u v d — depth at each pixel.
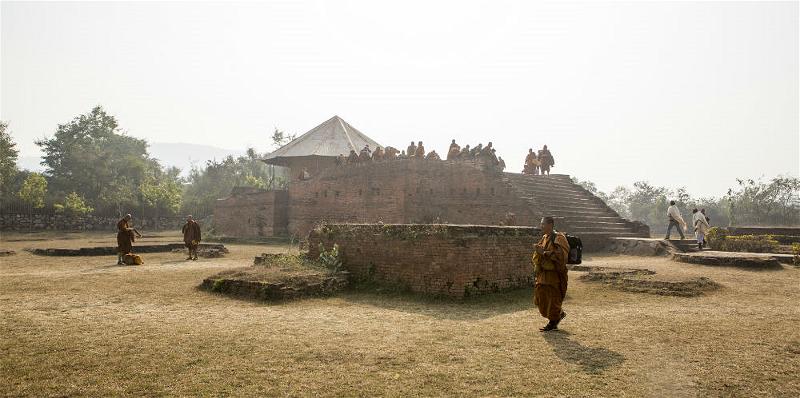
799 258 14.66
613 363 5.13
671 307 8.44
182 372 4.79
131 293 9.63
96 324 6.91
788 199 48.56
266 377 4.65
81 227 42.25
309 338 6.18
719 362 5.18
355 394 4.21
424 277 9.43
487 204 23.02
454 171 24.11
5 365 4.97
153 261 16.89
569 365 5.06
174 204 47.31
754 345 5.87
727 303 8.80
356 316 7.64
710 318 7.46
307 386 4.41
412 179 25.08
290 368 4.94
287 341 6.02
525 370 4.89
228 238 29.09
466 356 5.39
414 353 5.50
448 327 6.87
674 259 16.05
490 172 23.16
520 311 8.12
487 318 7.52
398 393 4.24
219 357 5.30
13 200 40.28
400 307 8.42
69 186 55.47
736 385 4.48
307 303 8.78
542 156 27.55
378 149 27.61
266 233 31.17
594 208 25.38
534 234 10.86
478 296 9.24
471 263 9.20
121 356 5.32
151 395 4.17
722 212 57.69
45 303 8.52
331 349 5.65
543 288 6.67
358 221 27.16
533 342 6.00
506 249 10.02
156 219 46.75
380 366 5.02
